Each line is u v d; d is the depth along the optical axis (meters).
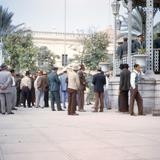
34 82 22.47
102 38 42.16
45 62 54.84
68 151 7.27
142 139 8.72
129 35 18.75
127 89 16.55
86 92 28.02
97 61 40.94
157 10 21.00
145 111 16.75
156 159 6.51
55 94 18.44
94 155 6.86
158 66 17.70
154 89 16.89
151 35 17.53
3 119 13.60
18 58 48.44
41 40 63.62
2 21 54.62
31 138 8.91
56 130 10.30
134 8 21.30
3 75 16.16
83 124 11.76
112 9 21.70
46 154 6.98
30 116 14.87
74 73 15.41
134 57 17.73
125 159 6.51
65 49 60.47
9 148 7.63
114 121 12.72
